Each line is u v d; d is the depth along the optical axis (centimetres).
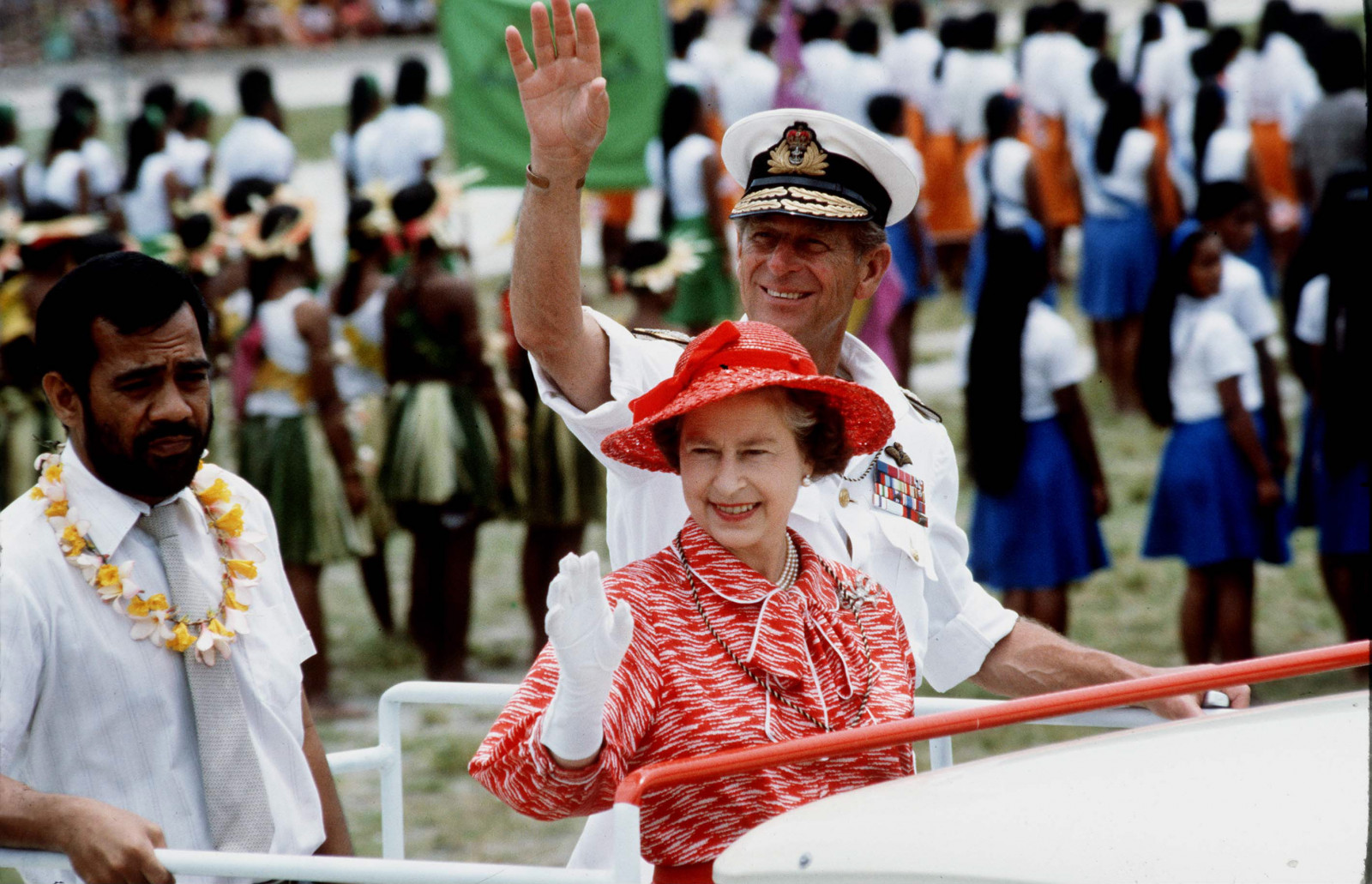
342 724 2455
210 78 9975
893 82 4950
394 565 3338
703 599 893
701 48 5184
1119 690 872
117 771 994
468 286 2442
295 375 2425
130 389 983
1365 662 927
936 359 4509
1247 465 2312
